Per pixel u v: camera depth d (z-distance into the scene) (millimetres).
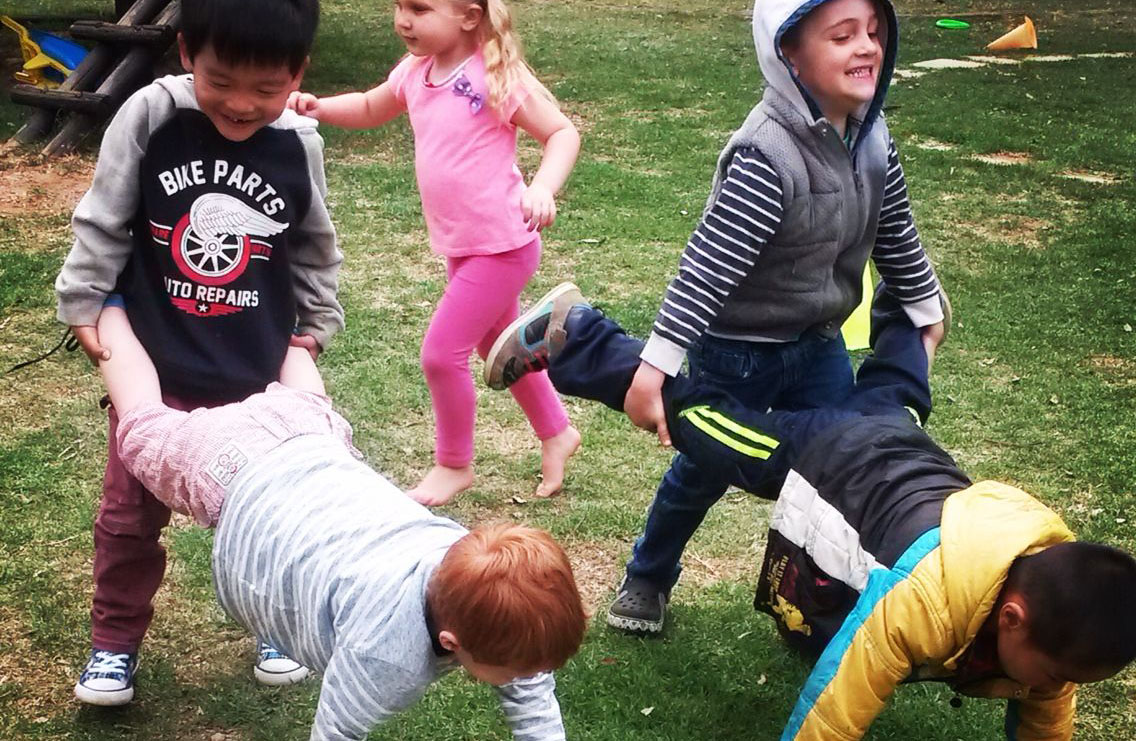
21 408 4238
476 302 3553
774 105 2676
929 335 3072
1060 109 10367
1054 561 2029
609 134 8820
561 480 3922
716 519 3836
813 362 2957
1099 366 5102
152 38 7656
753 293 2797
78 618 3135
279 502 2199
